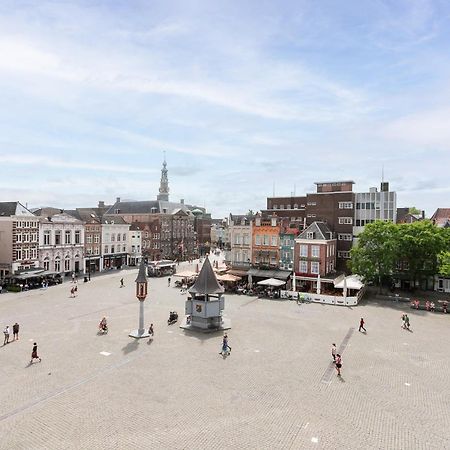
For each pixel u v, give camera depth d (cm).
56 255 7588
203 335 3709
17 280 6450
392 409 2262
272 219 6794
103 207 12506
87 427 2022
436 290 6375
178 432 1986
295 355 3162
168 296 5769
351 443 1905
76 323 4075
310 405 2298
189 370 2809
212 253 14225
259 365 2928
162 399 2344
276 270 6612
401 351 3294
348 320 4372
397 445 1895
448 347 3412
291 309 4934
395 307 5103
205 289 3903
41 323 4062
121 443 1884
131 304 5122
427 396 2439
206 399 2353
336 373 2794
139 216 11638
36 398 2334
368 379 2694
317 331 3894
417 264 5778
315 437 1953
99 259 8812
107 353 3142
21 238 6700
